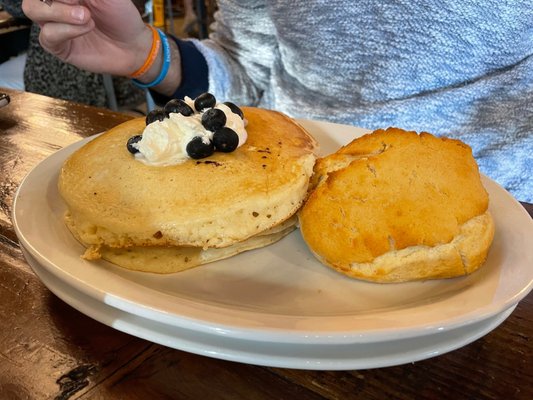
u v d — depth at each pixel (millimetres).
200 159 254
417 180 240
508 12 396
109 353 191
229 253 253
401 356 178
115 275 208
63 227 252
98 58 420
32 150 383
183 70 503
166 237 232
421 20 410
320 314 215
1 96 462
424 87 436
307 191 268
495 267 222
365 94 452
